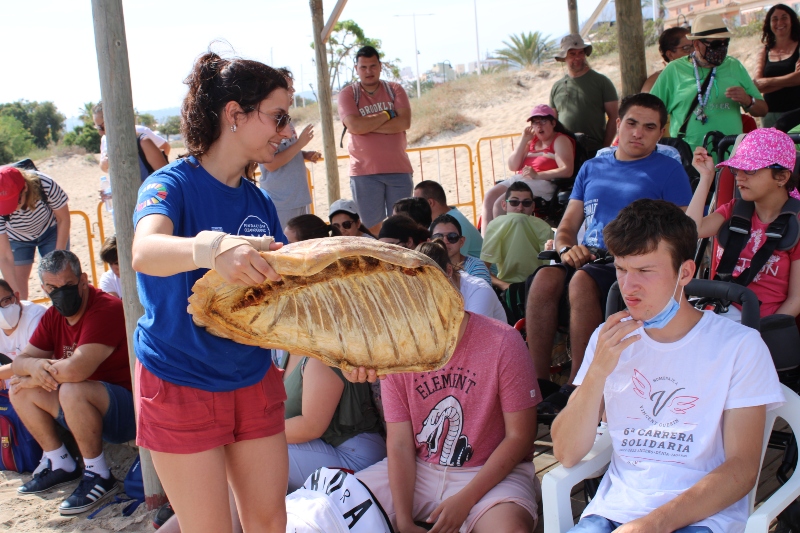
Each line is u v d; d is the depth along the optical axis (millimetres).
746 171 3580
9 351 5254
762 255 3570
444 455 3305
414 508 3359
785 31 7344
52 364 4523
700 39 6184
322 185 17734
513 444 3188
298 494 3195
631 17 7312
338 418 3773
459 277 4242
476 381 3242
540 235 5793
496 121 22562
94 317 4605
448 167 17891
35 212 6773
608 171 4727
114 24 3809
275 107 2328
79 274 4684
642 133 4547
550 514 2672
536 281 4578
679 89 6410
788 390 2617
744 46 21391
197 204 2348
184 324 2305
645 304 2498
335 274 2418
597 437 2992
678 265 2463
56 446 4750
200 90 2312
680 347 2555
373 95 7703
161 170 2363
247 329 2305
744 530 2402
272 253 1979
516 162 7445
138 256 2092
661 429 2570
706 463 2506
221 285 2119
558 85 8273
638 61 7395
